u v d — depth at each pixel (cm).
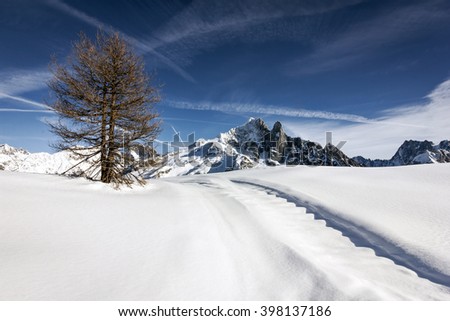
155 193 1425
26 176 1280
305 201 1290
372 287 601
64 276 514
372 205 1237
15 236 652
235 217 1027
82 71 1501
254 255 712
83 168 1497
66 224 774
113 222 846
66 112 1406
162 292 505
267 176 2134
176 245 720
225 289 541
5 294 437
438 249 807
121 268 573
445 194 1480
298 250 744
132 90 1552
